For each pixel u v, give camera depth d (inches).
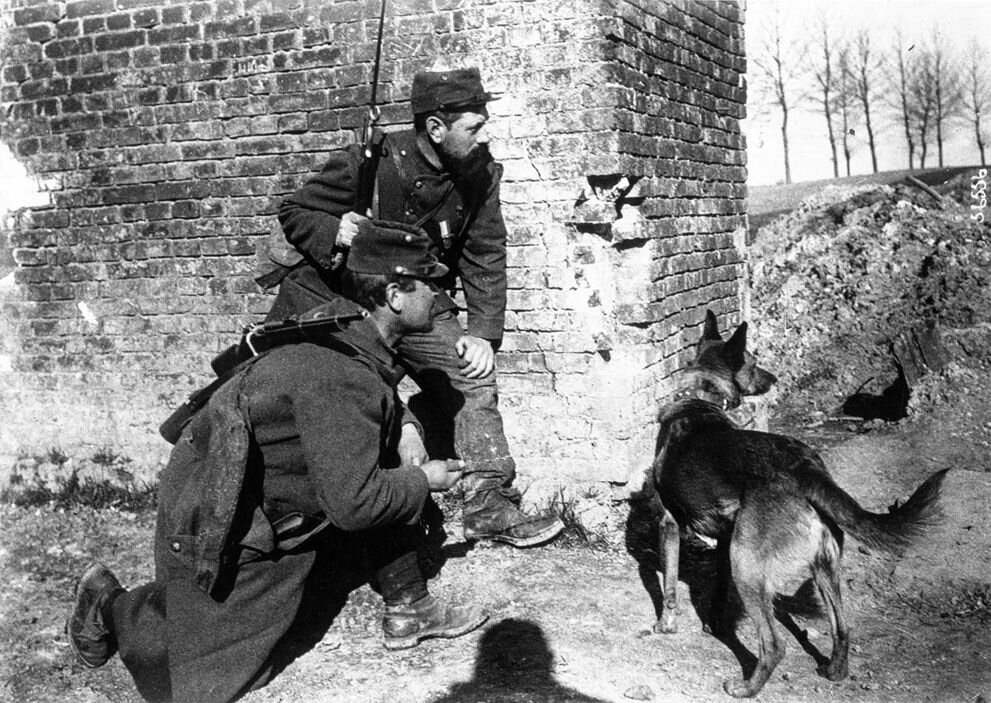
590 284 200.2
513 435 208.2
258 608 129.4
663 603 156.0
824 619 162.2
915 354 310.0
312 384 125.0
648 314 206.8
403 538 145.8
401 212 172.7
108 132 235.6
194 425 129.8
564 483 205.3
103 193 238.5
